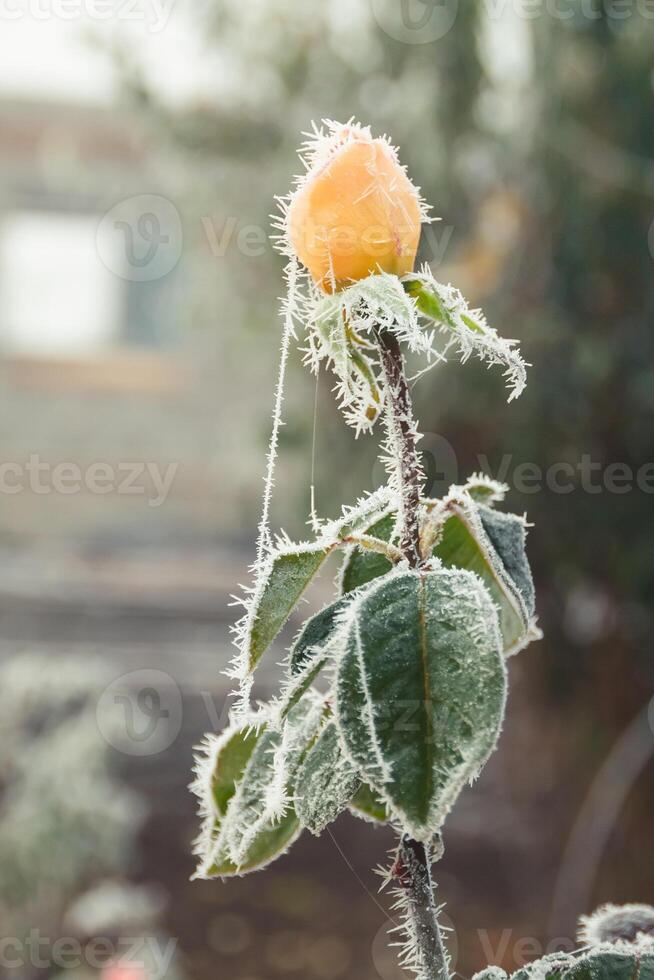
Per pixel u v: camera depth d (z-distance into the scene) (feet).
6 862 9.61
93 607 16.33
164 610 16.40
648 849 9.80
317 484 10.59
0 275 22.82
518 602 2.22
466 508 2.25
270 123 10.51
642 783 9.89
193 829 13.88
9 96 20.51
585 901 9.79
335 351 2.20
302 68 10.24
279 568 2.20
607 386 9.65
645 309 9.66
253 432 12.12
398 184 2.22
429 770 2.07
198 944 12.03
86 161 19.13
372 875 13.48
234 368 12.87
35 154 21.33
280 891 13.30
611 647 10.50
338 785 2.16
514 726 11.91
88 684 10.62
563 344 9.55
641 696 10.44
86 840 10.10
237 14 10.07
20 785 10.16
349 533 2.27
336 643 2.13
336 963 11.75
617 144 9.50
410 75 9.68
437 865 12.65
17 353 22.35
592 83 9.39
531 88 9.46
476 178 9.87
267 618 2.19
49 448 22.36
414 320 2.14
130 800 13.15
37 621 16.20
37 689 10.38
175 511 22.03
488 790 13.16
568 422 9.57
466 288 9.84
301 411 10.69
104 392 22.41
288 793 2.23
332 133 2.25
